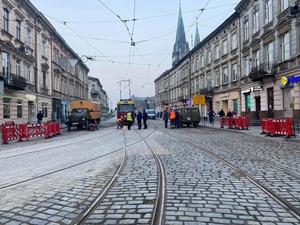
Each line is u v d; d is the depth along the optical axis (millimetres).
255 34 25328
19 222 3775
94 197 4812
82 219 3820
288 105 20312
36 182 5984
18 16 25703
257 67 23781
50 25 33906
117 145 12742
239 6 28484
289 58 19734
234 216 3838
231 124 22750
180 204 4340
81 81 57531
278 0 21062
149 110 60656
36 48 29812
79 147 12297
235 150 10406
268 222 3635
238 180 5820
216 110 37531
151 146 11969
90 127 25656
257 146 11516
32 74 28828
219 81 36219
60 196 4914
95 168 7441
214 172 6613
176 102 61375
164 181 5777
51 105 35031
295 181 5695
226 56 33344
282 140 13656
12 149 12266
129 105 35438
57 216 3971
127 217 3854
